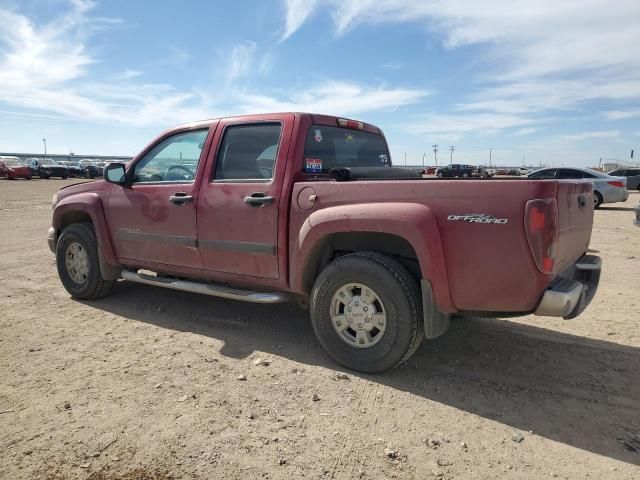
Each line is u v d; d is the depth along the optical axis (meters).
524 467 2.61
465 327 4.79
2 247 9.19
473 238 3.21
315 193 3.80
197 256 4.56
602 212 16.66
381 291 3.52
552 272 3.13
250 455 2.68
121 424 2.97
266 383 3.53
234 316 5.07
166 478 2.49
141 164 5.11
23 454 2.67
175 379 3.58
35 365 3.80
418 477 2.52
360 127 4.90
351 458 2.66
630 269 7.43
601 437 2.90
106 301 5.58
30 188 28.95
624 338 4.51
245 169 4.31
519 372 3.78
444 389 3.48
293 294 4.27
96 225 5.25
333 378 3.63
